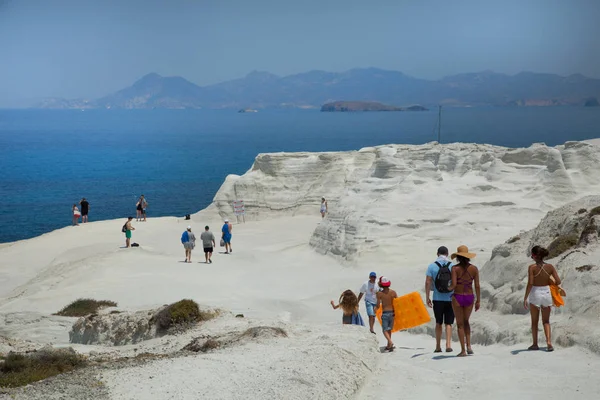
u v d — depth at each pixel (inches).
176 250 1781.5
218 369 505.4
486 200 1600.6
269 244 1831.9
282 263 1561.3
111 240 1971.0
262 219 2298.2
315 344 596.7
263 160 2397.9
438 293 631.2
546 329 584.7
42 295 1301.7
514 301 792.9
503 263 923.4
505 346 658.2
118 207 3403.1
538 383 493.0
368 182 1777.8
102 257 1603.1
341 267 1473.9
